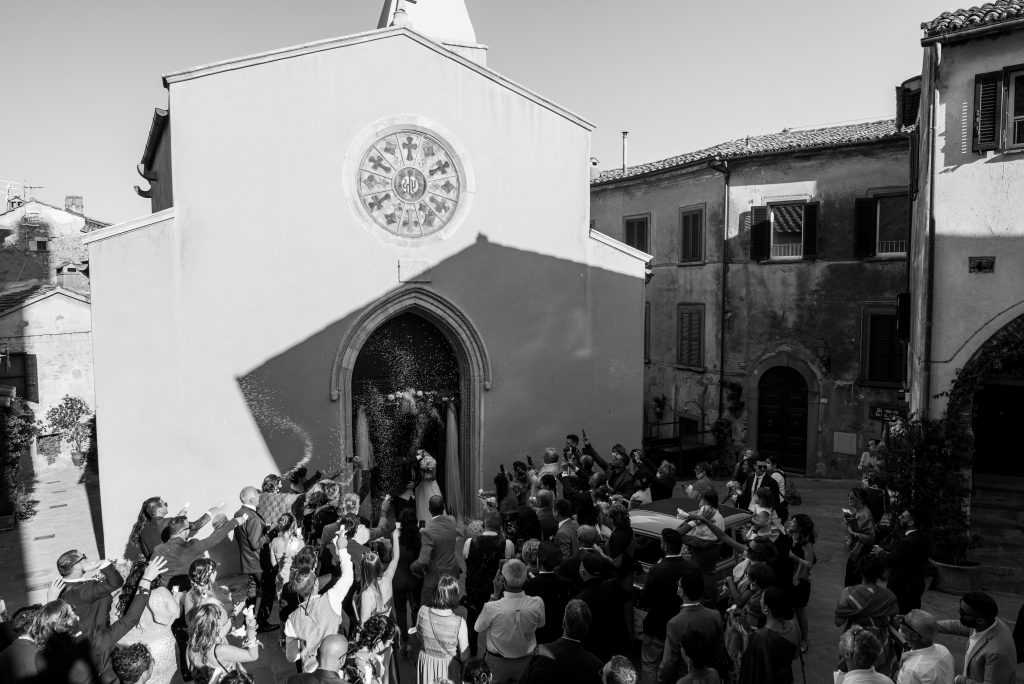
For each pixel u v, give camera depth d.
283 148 12.75
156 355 12.07
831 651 8.77
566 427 15.32
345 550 7.16
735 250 22.09
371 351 14.30
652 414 25.56
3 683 5.57
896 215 19.89
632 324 15.88
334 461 13.31
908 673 5.34
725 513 9.27
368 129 13.30
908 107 16.55
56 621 5.77
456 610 6.68
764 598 5.86
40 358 20.98
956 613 10.04
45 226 29.64
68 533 14.59
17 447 15.45
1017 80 11.29
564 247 15.13
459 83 13.98
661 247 24.94
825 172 20.69
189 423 12.32
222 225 12.42
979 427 17.52
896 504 11.42
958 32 11.38
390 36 13.41
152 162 16.42
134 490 12.00
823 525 14.96
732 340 22.28
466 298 14.26
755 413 22.02
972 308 11.49
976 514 14.16
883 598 6.47
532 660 5.54
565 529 8.58
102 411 11.77
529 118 14.65
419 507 12.27
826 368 20.81
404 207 13.67
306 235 12.98
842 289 20.58
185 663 7.92
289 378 12.95
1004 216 11.27
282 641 9.12
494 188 14.43
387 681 7.14
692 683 5.30
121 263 11.79
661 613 6.93
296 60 12.77
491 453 14.63
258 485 12.80
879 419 20.11
